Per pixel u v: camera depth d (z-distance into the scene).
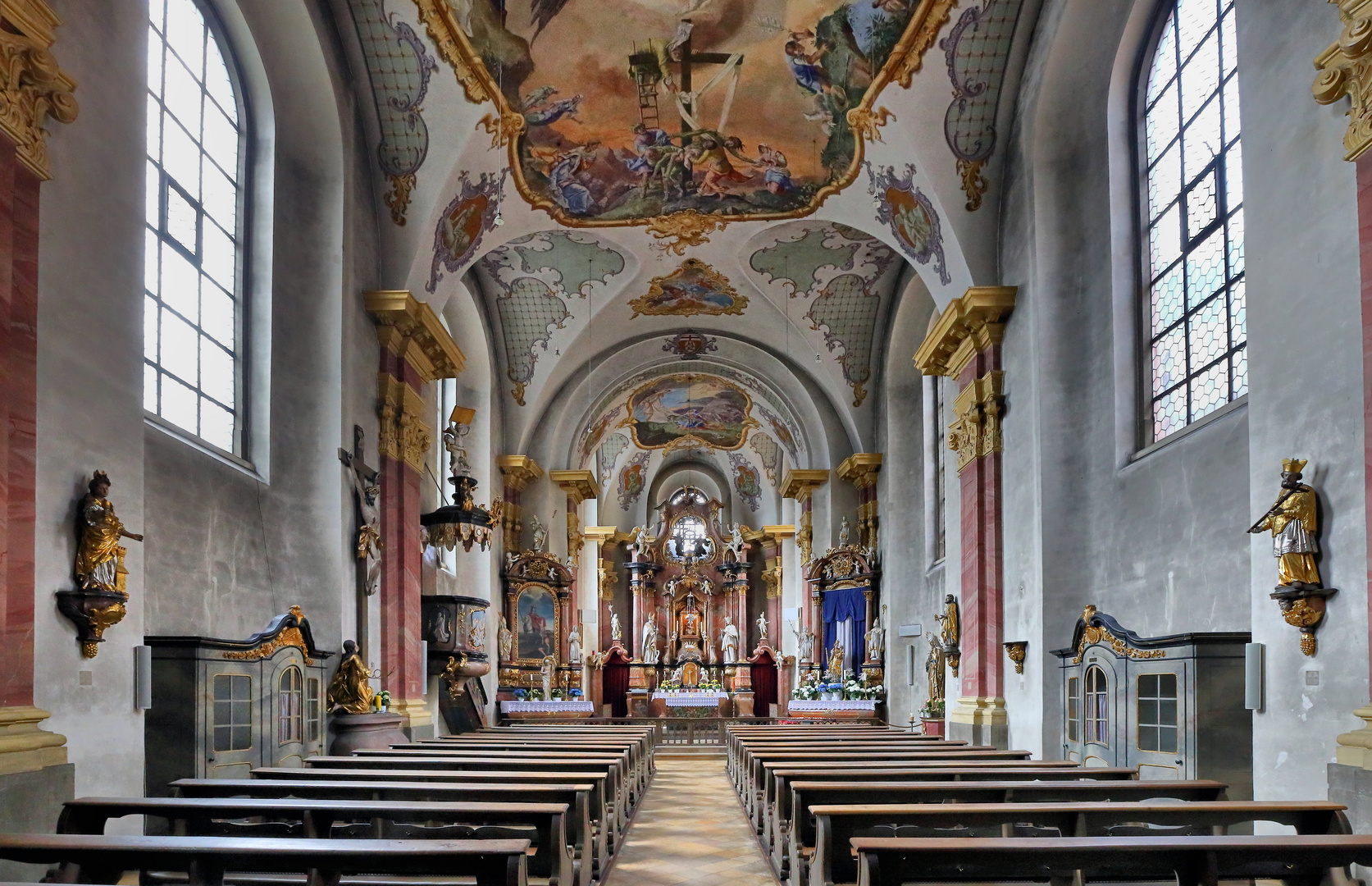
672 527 36.12
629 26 13.70
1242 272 9.80
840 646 24.14
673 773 18.05
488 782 7.75
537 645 23.53
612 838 9.28
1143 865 4.61
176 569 9.46
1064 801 6.86
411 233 14.22
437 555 18.83
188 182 10.42
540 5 13.16
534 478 24.08
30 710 6.23
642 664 32.22
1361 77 6.82
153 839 4.72
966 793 6.91
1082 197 12.95
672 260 19.92
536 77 14.27
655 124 15.47
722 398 27.14
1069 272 13.01
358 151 13.43
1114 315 12.02
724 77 14.62
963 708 14.62
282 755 10.26
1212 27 10.52
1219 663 8.76
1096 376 12.48
